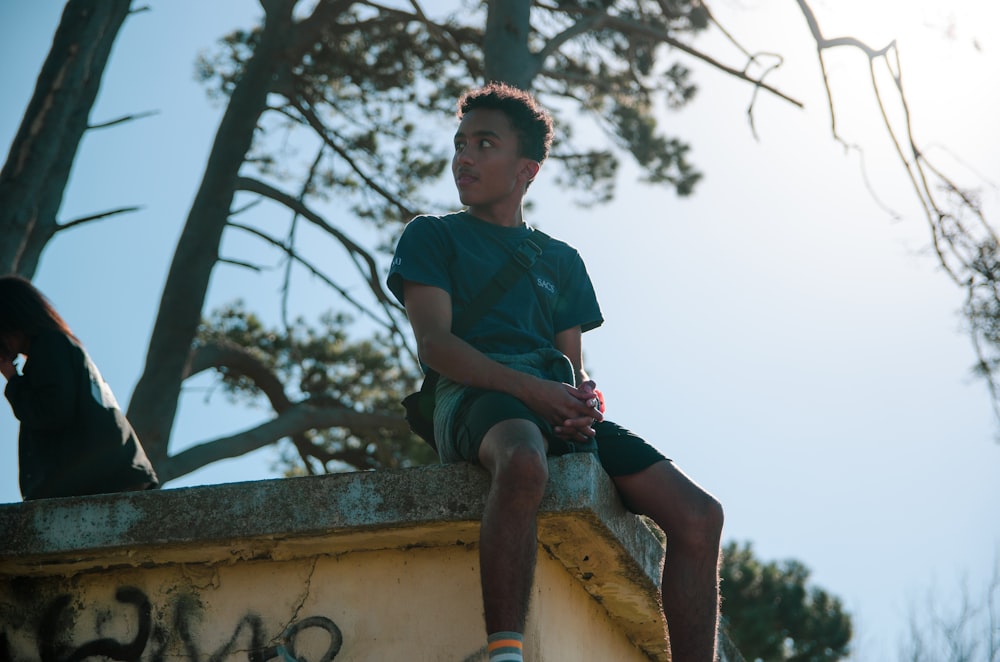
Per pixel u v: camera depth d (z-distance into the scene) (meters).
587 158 14.05
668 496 3.21
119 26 11.80
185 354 12.72
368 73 13.77
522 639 2.83
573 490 2.99
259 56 13.13
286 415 13.58
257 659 3.22
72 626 3.34
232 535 3.19
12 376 4.25
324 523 3.13
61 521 3.29
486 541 2.84
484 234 3.48
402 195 14.14
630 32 13.43
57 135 11.05
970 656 12.38
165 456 12.39
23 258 10.66
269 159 14.14
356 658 3.16
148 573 3.36
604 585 3.60
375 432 14.41
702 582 3.15
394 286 3.34
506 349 3.29
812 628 20.69
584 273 3.66
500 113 3.51
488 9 12.38
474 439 3.02
